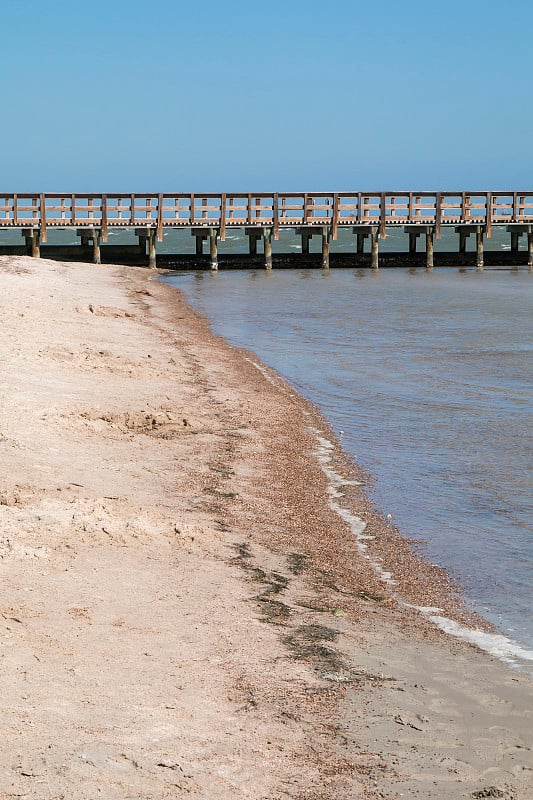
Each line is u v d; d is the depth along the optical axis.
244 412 14.45
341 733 5.36
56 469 10.41
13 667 5.77
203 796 4.62
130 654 6.13
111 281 34.16
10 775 4.62
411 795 4.78
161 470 10.98
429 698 5.89
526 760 5.18
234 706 5.57
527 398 15.77
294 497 10.43
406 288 35.09
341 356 20.27
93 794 4.54
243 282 37.31
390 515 9.98
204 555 8.29
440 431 13.59
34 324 20.66
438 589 8.05
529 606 7.70
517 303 30.25
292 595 7.59
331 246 72.06
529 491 10.77
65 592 7.08
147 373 16.77
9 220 39.12
